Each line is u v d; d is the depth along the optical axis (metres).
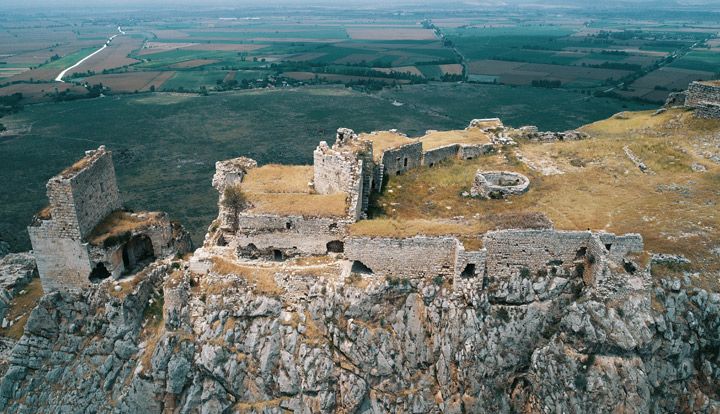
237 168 62.19
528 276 48.78
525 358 47.59
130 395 48.16
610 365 44.59
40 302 52.56
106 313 50.91
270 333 47.34
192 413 47.00
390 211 61.16
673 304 46.09
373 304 47.88
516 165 72.81
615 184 64.75
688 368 45.59
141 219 56.19
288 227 50.97
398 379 46.97
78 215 50.44
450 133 83.25
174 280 50.09
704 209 56.78
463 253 46.88
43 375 51.88
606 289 46.25
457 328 47.22
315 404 45.88
